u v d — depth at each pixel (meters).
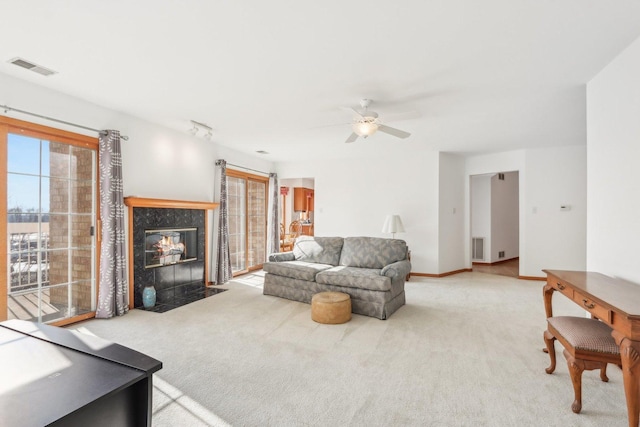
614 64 2.59
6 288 2.93
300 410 1.96
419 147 5.88
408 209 6.45
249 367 2.51
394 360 2.64
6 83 2.91
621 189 2.50
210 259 5.58
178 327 3.39
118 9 1.98
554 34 2.24
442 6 1.95
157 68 2.79
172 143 4.73
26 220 3.13
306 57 2.59
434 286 5.41
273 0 1.89
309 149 6.11
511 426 1.82
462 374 2.41
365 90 3.25
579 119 4.15
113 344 1.37
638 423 1.58
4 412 0.91
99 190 3.70
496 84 3.09
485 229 8.02
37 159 3.22
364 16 2.05
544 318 3.73
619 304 1.74
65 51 2.51
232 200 6.27
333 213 7.11
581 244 5.66
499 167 6.34
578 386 1.94
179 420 1.85
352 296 3.91
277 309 4.05
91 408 1.00
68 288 3.49
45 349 1.33
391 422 1.85
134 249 4.11
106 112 3.80
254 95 3.40
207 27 2.18
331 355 2.73
